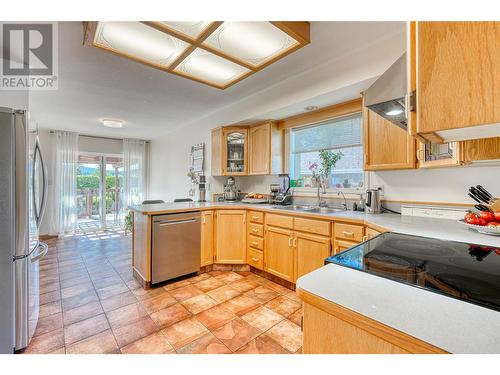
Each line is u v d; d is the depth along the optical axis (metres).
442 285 0.71
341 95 2.42
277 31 1.65
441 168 2.01
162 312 2.08
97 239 4.84
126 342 1.69
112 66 2.37
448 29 0.63
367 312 0.57
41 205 1.91
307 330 0.71
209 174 4.10
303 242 2.42
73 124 4.68
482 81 0.59
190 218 2.88
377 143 2.14
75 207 5.39
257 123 3.53
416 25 0.69
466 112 0.61
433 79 0.65
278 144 3.47
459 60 0.62
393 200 2.31
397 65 1.21
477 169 1.83
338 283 0.73
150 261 2.56
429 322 0.53
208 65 2.14
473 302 0.61
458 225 1.64
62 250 4.03
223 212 3.11
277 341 1.71
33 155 1.77
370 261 0.92
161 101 3.40
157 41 1.75
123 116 4.15
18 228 1.54
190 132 4.65
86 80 2.69
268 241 2.81
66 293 2.44
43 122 4.51
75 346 1.64
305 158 3.33
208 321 1.95
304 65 2.40
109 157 6.07
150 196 6.45
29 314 1.65
